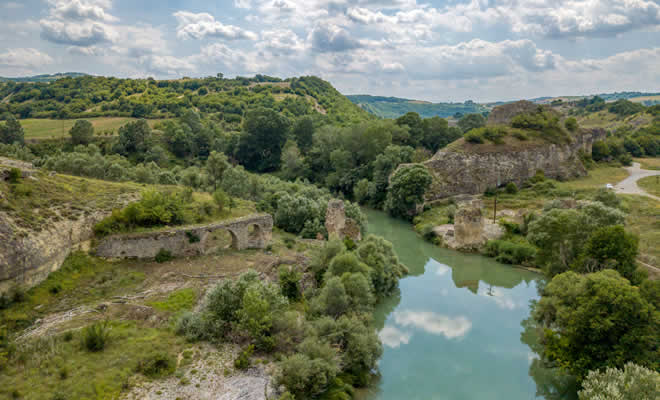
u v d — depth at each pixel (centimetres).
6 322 2445
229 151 12494
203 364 2427
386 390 2900
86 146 10262
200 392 2191
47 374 2048
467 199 8300
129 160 10350
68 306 2809
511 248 5516
